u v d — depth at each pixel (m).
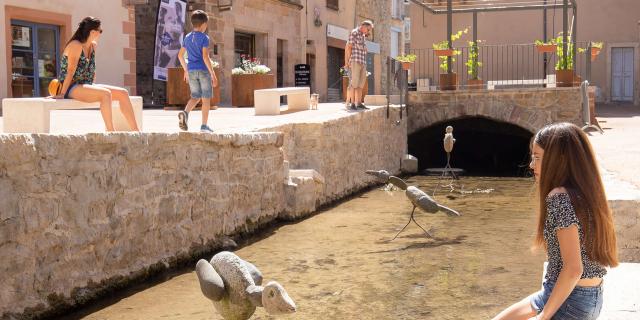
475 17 20.92
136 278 7.30
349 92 16.41
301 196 11.34
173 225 8.05
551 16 28.25
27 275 5.84
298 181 11.42
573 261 2.95
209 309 6.31
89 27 7.80
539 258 8.22
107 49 17.58
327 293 6.79
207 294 3.70
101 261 6.80
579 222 2.99
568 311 3.05
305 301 6.51
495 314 6.02
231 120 12.98
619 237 6.20
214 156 8.96
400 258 8.33
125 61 18.17
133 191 7.30
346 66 16.42
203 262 3.81
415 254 8.54
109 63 17.64
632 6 29.23
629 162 9.53
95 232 6.70
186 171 8.31
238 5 23.34
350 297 6.63
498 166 22.66
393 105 19.14
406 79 20.03
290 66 27.17
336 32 31.22
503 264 7.93
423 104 20.08
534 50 28.06
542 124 19.14
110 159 6.94
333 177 13.57
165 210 7.88
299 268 7.87
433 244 9.15
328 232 10.10
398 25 42.25
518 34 28.25
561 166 3.08
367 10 34.94
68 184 6.35
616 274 5.19
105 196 6.86
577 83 20.27
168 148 7.94
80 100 7.67
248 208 9.95
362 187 15.54
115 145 7.00
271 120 12.95
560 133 3.12
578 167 3.06
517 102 19.33
